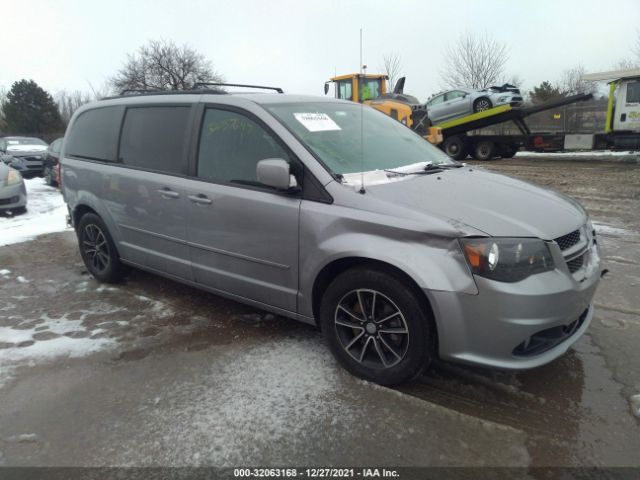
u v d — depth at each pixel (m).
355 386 2.85
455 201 2.75
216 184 3.41
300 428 2.50
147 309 4.07
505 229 2.48
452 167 3.65
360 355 2.91
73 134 4.82
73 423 2.59
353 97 15.52
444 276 2.46
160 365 3.16
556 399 2.71
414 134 4.17
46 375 3.08
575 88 38.16
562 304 2.47
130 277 4.88
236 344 3.41
